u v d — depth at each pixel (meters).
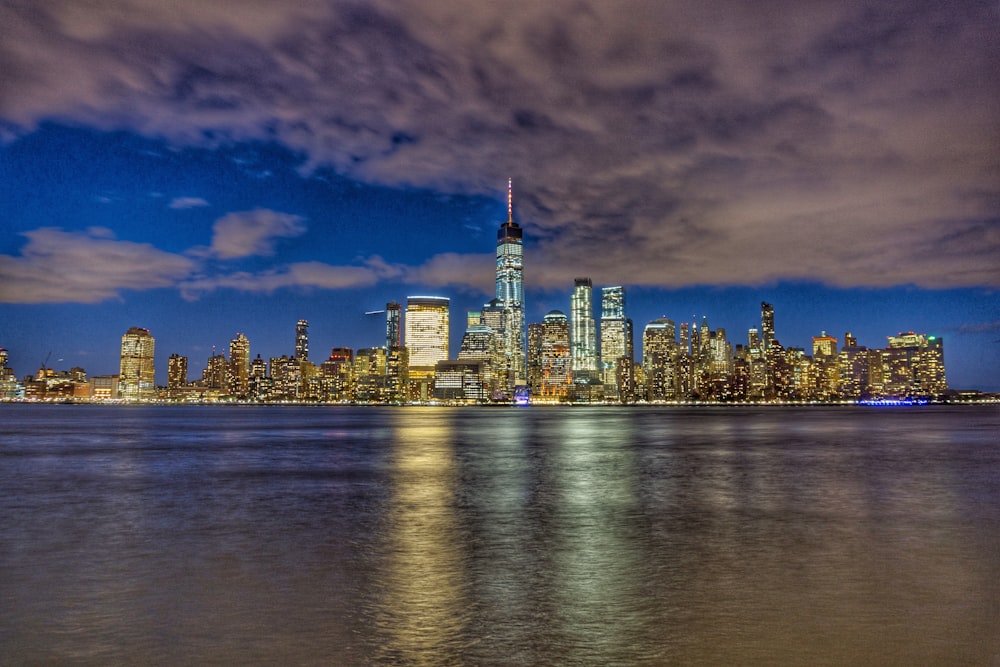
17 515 26.86
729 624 12.89
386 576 16.73
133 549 20.08
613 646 11.73
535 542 21.06
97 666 10.95
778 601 14.40
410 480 40.06
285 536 22.12
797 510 27.69
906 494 32.81
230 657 11.28
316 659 11.16
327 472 44.97
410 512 27.55
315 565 17.94
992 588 15.38
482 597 14.75
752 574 16.81
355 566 17.81
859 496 32.09
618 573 17.00
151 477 41.69
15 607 14.10
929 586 15.56
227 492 34.31
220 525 24.36
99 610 13.86
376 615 13.47
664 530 23.12
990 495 32.31
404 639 12.10
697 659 11.13
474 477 41.69
